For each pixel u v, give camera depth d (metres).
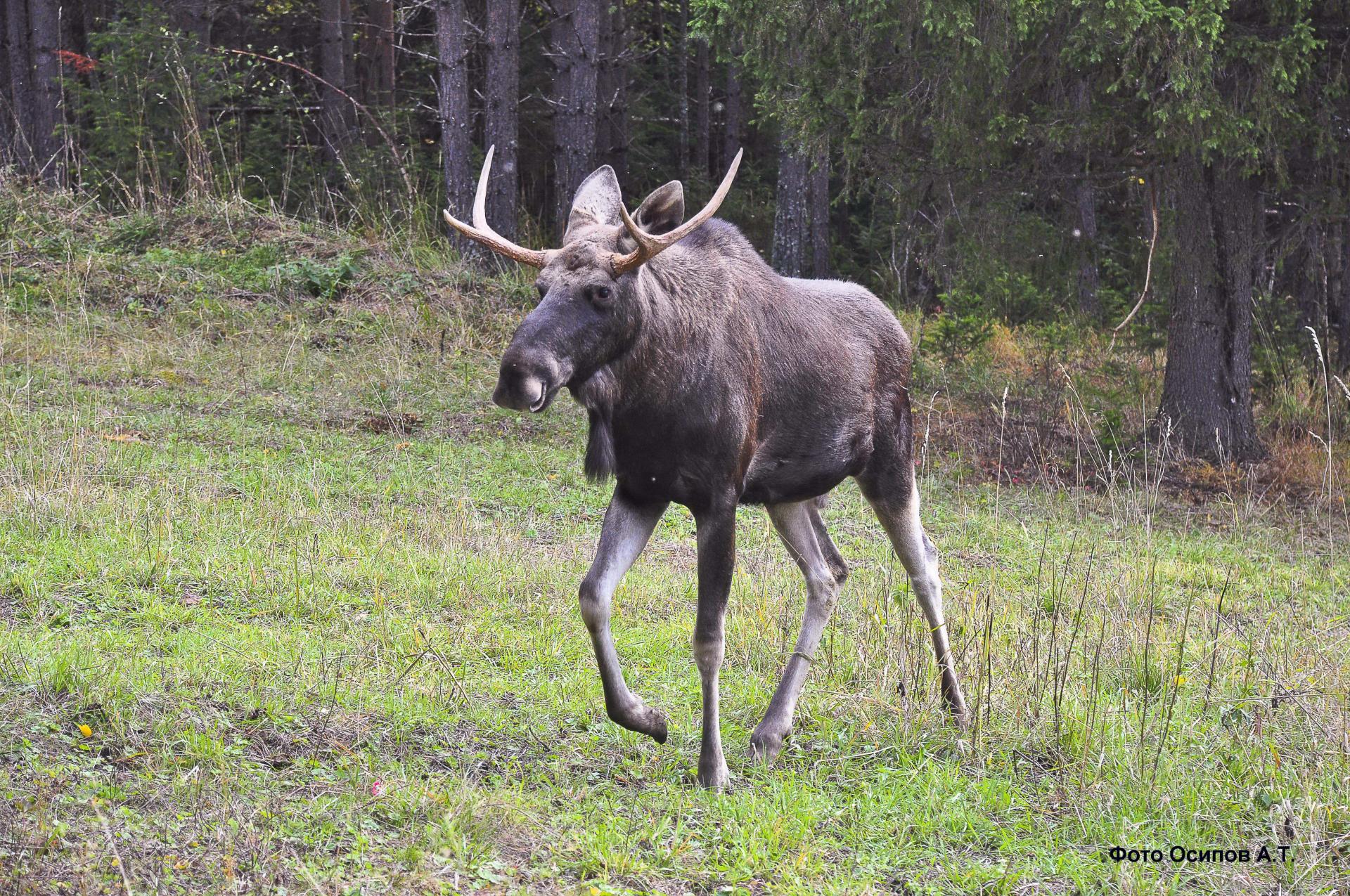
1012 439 19.20
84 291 19.72
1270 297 22.22
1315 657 9.47
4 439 12.95
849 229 39.19
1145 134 16.88
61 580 9.41
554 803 6.52
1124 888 5.98
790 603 10.61
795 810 6.54
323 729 7.07
